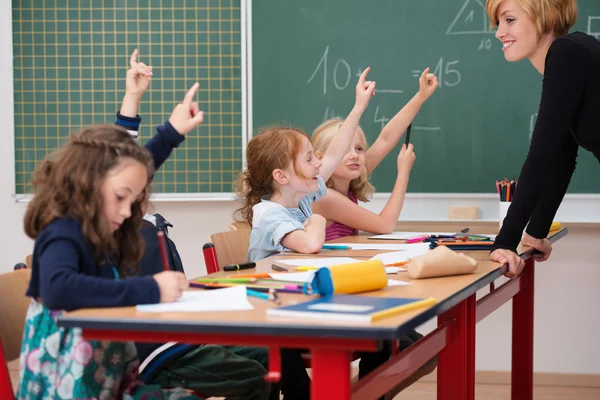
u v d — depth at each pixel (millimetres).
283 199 2186
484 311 1928
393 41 3184
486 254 1889
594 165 3119
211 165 3234
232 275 1531
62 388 1230
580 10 3109
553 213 2123
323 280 1227
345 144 2441
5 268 3293
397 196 2705
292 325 981
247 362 1591
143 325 1021
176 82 3219
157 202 3275
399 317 1029
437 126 3188
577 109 1883
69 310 1115
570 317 3219
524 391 2551
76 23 3209
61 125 3232
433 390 3141
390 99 3197
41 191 1221
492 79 3152
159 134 1509
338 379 1013
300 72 3211
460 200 3189
